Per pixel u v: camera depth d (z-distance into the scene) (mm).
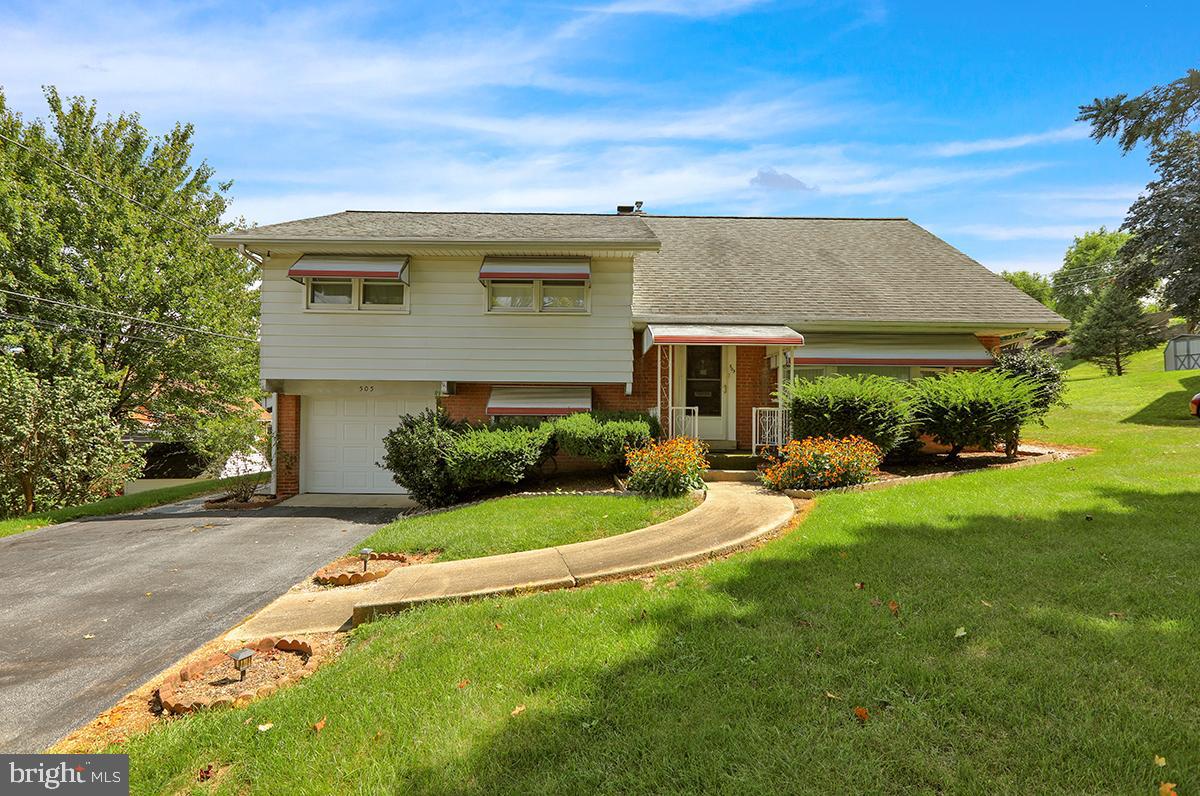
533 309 12875
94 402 14508
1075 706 3035
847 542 6176
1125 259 11289
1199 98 7965
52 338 17031
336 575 6754
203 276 20688
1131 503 7449
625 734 3004
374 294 12906
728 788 2549
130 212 19891
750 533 6809
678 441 9984
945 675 3375
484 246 12109
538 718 3184
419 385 13609
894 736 2855
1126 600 4391
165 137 22969
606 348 12906
